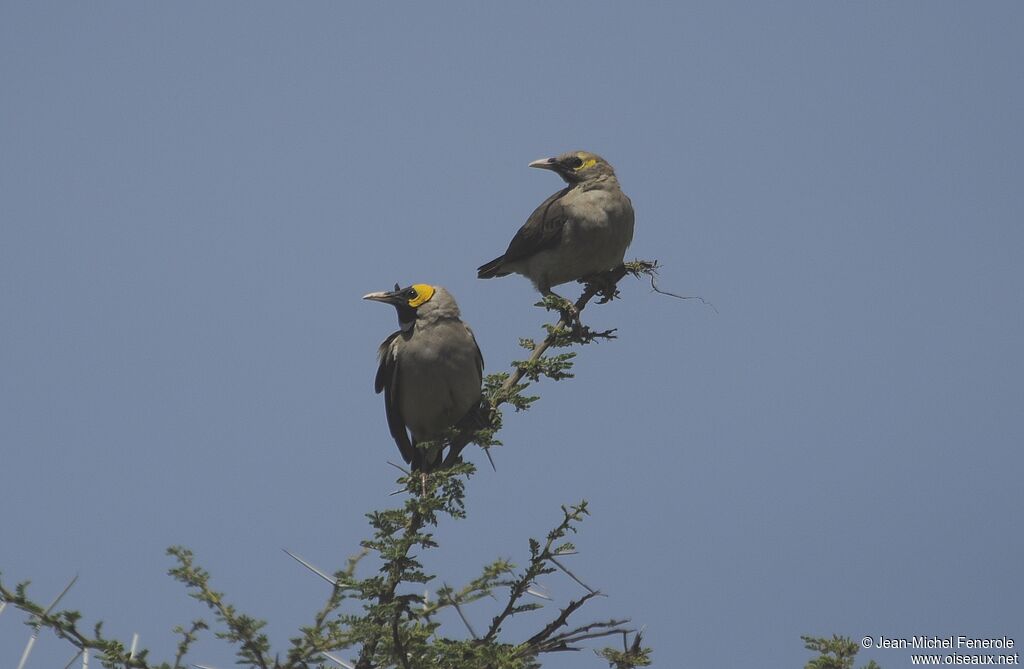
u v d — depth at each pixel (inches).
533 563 394.0
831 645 417.4
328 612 403.5
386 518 401.4
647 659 390.0
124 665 365.4
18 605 358.0
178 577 383.6
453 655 380.2
